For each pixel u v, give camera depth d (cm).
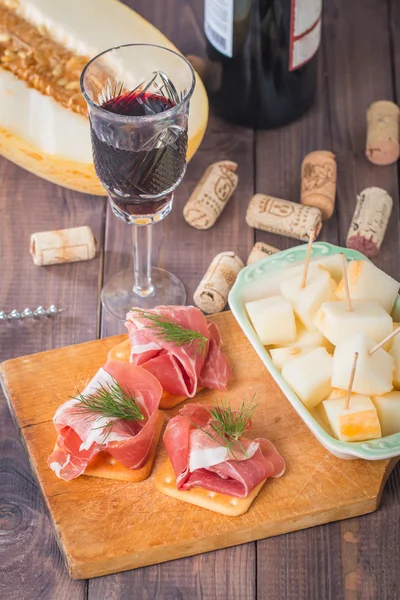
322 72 243
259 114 226
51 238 201
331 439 156
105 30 203
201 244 210
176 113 164
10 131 191
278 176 222
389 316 168
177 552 158
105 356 184
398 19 255
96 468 164
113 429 161
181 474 160
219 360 177
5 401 183
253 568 158
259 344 169
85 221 214
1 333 193
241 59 216
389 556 161
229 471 159
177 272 205
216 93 227
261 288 181
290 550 161
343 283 174
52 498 161
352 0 257
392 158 222
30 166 198
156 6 253
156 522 158
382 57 247
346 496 162
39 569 159
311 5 207
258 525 158
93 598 155
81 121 196
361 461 166
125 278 204
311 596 156
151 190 173
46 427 172
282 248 209
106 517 159
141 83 183
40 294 200
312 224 204
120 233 212
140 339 176
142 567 158
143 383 168
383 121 222
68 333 194
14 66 205
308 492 162
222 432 162
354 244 204
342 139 229
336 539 162
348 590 157
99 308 198
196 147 197
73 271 205
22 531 164
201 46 245
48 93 203
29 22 206
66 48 206
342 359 162
